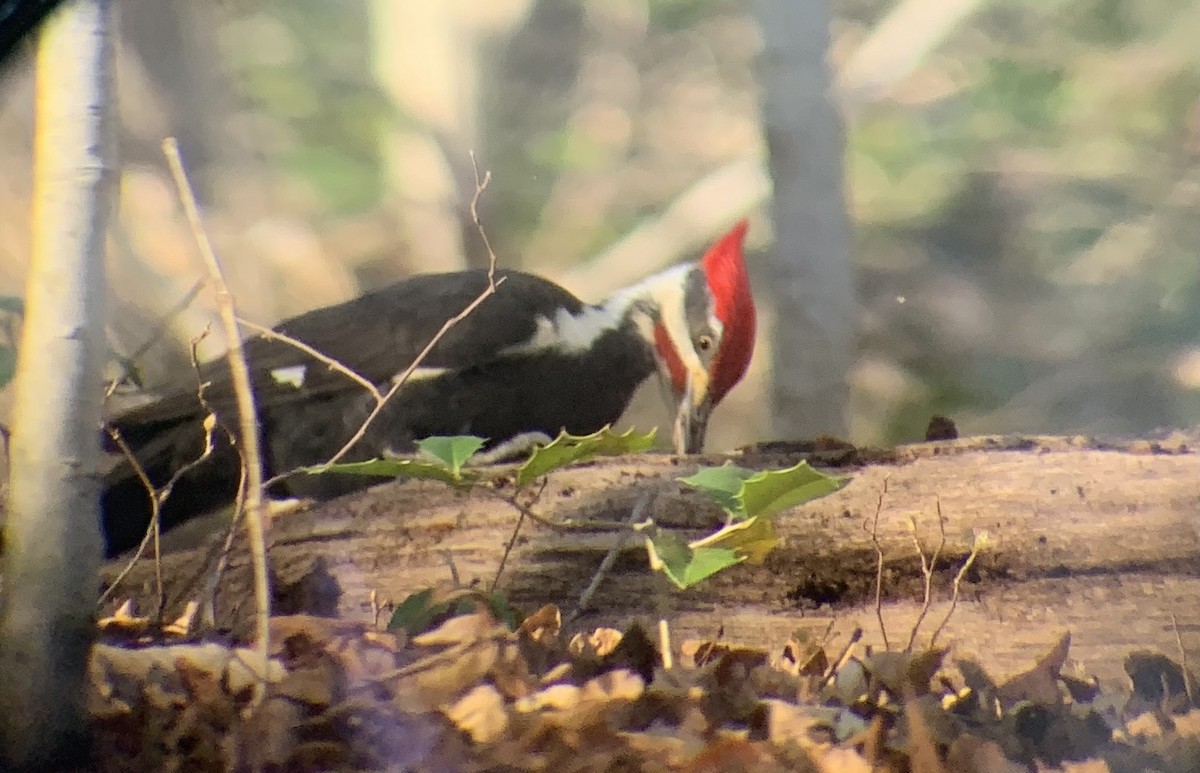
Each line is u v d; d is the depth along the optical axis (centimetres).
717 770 1202
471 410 1245
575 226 1509
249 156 1494
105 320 1191
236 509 1220
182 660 1205
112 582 1227
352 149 1534
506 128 1570
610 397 1252
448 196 1472
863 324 1360
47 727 1190
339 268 1406
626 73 1590
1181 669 1216
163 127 1464
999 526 1221
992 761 1204
